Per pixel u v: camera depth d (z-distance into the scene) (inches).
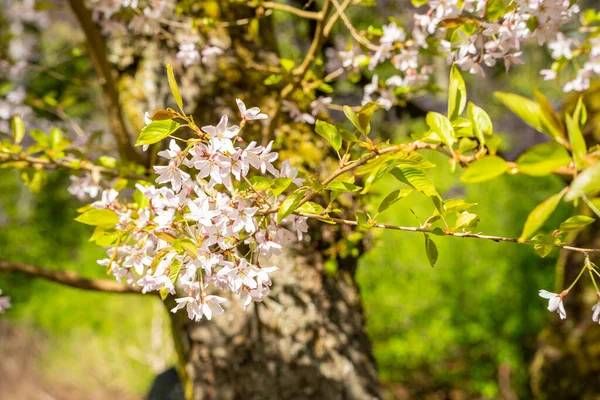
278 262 59.6
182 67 62.1
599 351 95.9
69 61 118.3
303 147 60.6
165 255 37.4
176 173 35.7
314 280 60.2
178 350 64.5
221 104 61.0
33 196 209.9
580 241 100.0
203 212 35.8
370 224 39.2
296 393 58.7
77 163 57.0
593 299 97.7
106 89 61.2
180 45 61.0
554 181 152.6
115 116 61.7
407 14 105.3
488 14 42.5
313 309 59.8
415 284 142.1
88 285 65.4
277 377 58.8
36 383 189.9
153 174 54.5
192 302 36.7
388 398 141.8
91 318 183.5
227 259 39.3
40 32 191.8
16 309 186.5
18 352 203.5
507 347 135.0
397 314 141.3
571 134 30.7
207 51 58.7
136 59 65.6
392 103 59.5
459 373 142.6
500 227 147.5
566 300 101.6
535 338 137.3
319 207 39.9
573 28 53.7
